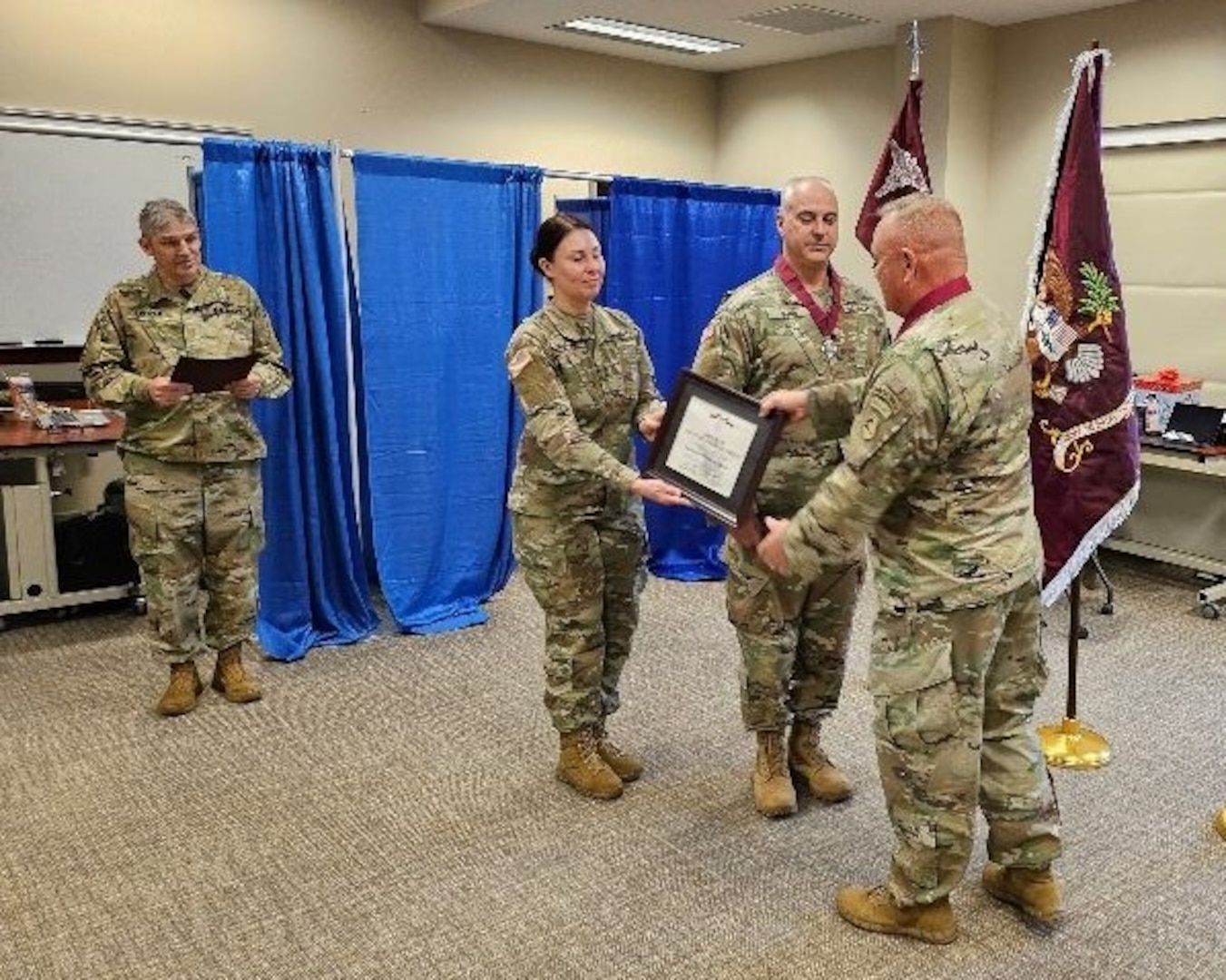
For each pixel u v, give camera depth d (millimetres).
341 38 5961
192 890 2531
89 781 3051
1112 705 3672
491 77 6555
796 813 2891
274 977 2229
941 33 5934
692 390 2545
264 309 3734
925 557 2139
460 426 4371
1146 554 5203
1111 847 2746
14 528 4191
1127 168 5688
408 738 3352
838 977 2232
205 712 3525
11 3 4969
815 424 2527
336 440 4082
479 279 4285
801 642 2891
